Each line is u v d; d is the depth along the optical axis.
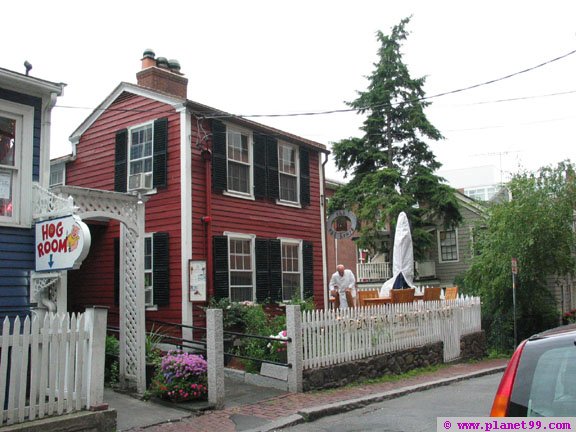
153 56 15.18
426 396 9.72
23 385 6.12
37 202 8.14
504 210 18.64
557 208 18.33
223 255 13.77
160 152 13.77
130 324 9.48
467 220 28.45
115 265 14.23
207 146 13.91
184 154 13.37
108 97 15.28
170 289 13.20
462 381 11.58
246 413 8.22
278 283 15.28
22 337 6.18
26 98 8.43
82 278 15.00
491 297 18.89
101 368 6.79
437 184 24.16
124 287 9.62
